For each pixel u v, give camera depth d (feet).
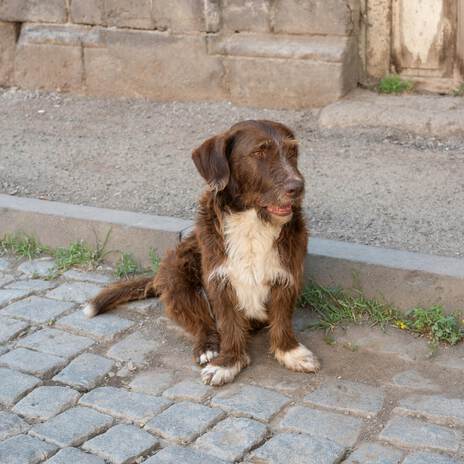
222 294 13.12
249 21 19.40
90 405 12.71
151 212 16.01
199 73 20.13
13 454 12.07
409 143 17.88
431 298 13.79
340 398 12.66
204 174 12.79
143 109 20.39
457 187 16.28
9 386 13.00
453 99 18.75
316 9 18.94
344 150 17.78
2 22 21.86
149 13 20.11
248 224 12.91
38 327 14.08
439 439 12.04
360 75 19.84
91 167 17.71
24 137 19.16
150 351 13.58
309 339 13.67
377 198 16.08
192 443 12.16
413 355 13.28
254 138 12.65
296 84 19.26
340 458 11.91
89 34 21.01
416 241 14.84
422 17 19.04
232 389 12.88
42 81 21.99
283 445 12.06
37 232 15.84
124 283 14.42
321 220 15.52
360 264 14.02
